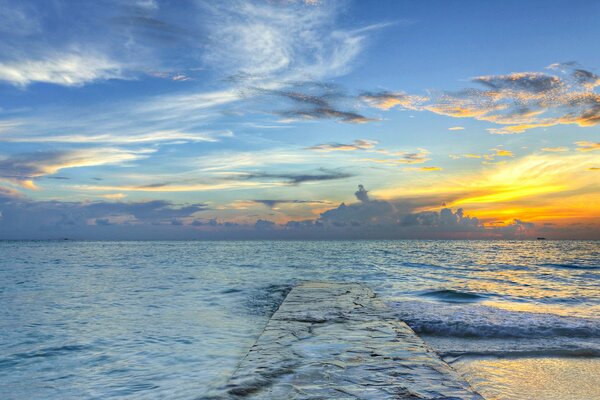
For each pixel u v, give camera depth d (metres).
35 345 6.81
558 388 4.71
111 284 16.73
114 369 5.51
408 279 18.97
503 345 6.61
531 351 6.22
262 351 5.02
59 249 82.88
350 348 5.19
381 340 5.68
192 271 24.12
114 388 4.76
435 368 4.25
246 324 8.64
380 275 21.27
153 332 7.80
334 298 10.64
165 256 47.47
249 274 21.97
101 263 33.56
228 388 3.57
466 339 7.00
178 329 8.09
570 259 38.53
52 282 17.64
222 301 11.99
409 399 3.30
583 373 5.24
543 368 5.45
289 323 7.04
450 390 3.52
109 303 11.48
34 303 11.48
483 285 16.17
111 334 7.63
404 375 3.99
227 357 6.06
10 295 13.19
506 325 7.74
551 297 12.52
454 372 4.11
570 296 12.77
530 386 4.77
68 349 6.55
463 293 13.03
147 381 5.00
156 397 4.44
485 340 6.92
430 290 14.09
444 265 29.59
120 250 74.44
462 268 26.53
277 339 5.75
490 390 4.65
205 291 14.36
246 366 4.32
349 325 6.88
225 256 46.69
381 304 9.52
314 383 3.73
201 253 56.78
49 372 5.42
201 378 5.08
